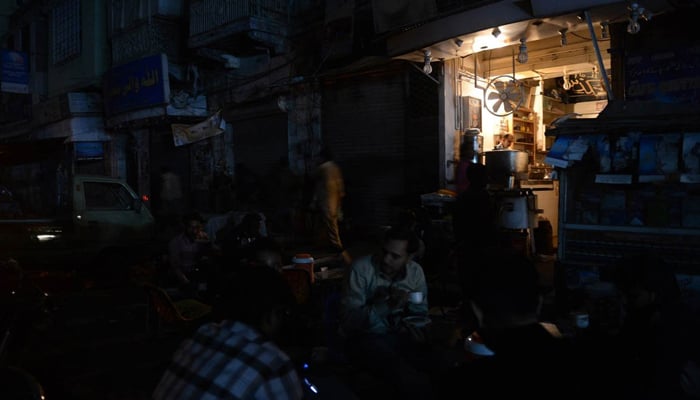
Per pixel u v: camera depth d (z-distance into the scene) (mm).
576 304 4617
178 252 6574
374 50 10172
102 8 17797
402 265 3543
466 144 7992
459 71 9117
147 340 5469
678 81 6527
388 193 10016
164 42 15125
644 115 4723
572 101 11312
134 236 8516
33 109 21031
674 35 6535
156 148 16578
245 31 11836
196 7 13195
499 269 1731
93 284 8172
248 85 13125
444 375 1750
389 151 9984
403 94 9688
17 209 8070
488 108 9391
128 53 16422
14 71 20344
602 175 4801
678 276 4496
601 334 1911
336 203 9016
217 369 1947
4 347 3969
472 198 5262
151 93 14938
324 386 3639
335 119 11008
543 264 7945
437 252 6582
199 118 15000
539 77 9742
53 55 20453
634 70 6855
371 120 10273
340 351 4105
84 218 8055
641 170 4602
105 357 4922
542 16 6234
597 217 4977
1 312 4035
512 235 7820
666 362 1961
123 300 7289
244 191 13242
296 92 11781
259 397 1914
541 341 1646
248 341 2025
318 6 11656
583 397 1589
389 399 3707
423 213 6902
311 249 9398
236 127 13789
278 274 2266
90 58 18031
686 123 4426
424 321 3611
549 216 9477
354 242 9586
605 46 8109
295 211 11047
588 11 6051
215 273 5484
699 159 4371
